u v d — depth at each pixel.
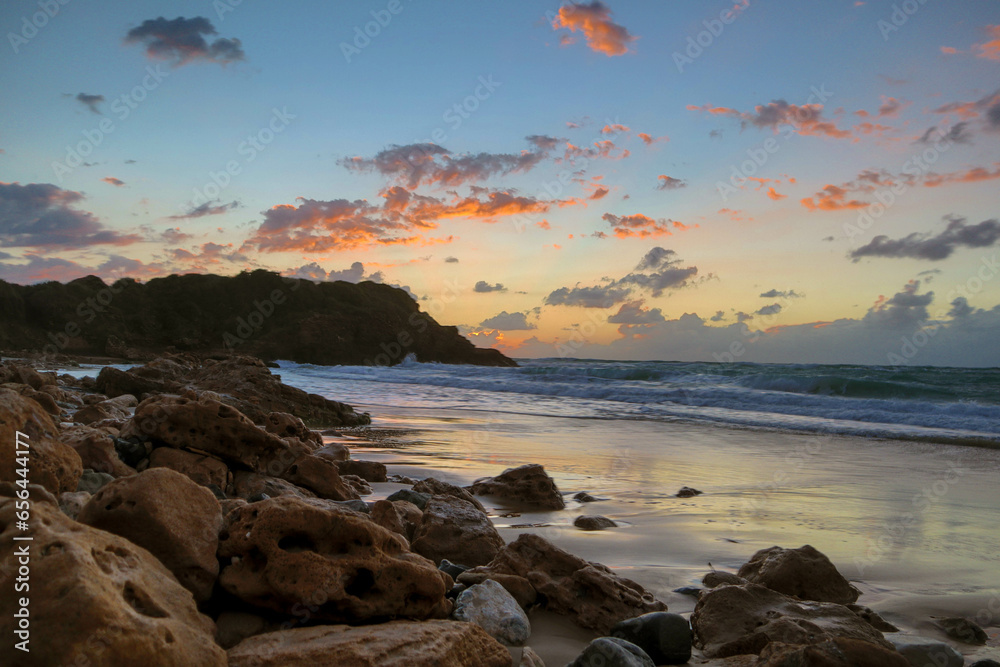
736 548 6.21
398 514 5.71
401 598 3.54
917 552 6.20
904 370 41.31
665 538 6.51
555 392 26.39
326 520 3.58
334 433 14.40
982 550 6.29
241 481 6.39
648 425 16.86
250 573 3.38
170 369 18.83
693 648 4.01
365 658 2.90
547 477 8.20
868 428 16.03
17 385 8.12
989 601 4.96
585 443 13.56
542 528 6.88
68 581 2.38
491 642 3.41
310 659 2.85
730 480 9.80
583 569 4.42
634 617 4.12
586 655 3.32
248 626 3.29
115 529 3.20
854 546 6.37
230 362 17.31
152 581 2.85
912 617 4.69
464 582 4.52
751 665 3.55
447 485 7.72
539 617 4.30
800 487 9.27
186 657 2.52
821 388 24.56
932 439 14.45
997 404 19.44
